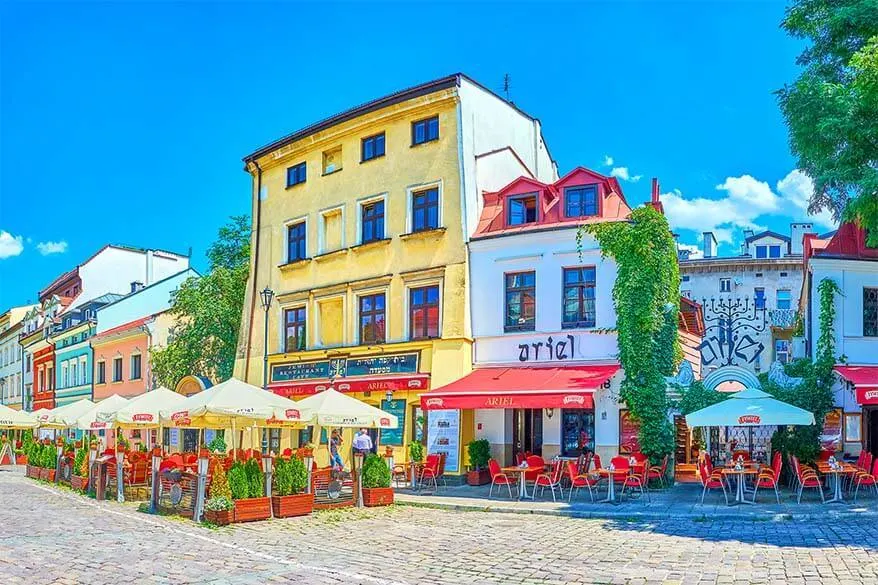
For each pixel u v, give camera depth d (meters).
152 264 60.88
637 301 23.00
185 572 11.16
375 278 28.33
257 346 33.03
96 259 58.41
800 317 28.73
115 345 46.03
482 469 24.30
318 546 13.74
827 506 17.75
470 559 12.35
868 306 23.20
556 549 13.27
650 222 23.31
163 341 41.72
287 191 32.78
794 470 20.58
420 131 28.16
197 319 36.06
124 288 59.44
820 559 11.73
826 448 22.27
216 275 36.59
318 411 20.41
